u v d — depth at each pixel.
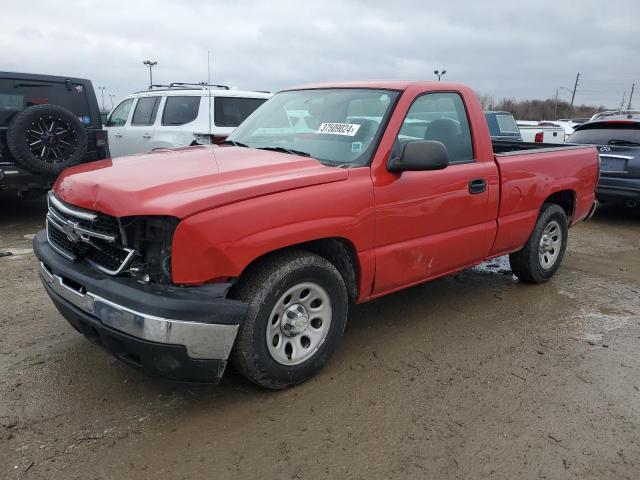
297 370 3.30
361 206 3.42
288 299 3.23
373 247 3.58
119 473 2.61
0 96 7.59
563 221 5.44
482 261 4.65
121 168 3.31
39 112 7.16
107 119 11.17
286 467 2.68
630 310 4.80
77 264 3.14
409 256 3.83
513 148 6.08
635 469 2.72
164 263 2.79
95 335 3.05
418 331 4.25
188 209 2.71
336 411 3.14
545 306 4.85
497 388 3.43
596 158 5.77
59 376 3.44
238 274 2.88
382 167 3.57
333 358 3.77
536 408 3.22
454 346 4.00
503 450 2.83
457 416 3.12
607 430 3.02
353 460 2.74
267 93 9.76
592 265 6.21
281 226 3.02
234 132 4.60
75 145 7.54
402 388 3.40
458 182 4.07
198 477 2.60
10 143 7.04
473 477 2.64
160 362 2.78
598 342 4.13
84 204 3.01
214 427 2.97
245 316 2.90
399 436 2.93
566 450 2.85
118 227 2.87
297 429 2.97
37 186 7.45
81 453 2.74
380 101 3.87
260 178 3.13
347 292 3.65
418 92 3.92
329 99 4.16
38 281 5.21
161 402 3.19
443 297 5.02
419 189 3.77
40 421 2.98
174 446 2.81
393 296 5.02
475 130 4.33
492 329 4.32
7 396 3.20
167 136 9.27
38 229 7.51
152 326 2.68
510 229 4.69
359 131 3.73
